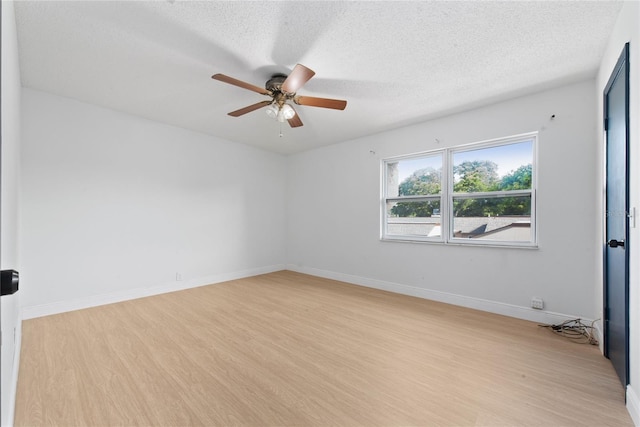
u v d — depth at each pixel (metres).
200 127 4.11
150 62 2.41
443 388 1.81
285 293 3.97
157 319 2.95
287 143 4.92
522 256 3.03
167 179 3.99
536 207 2.99
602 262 2.27
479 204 3.43
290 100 2.89
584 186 2.69
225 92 2.98
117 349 2.29
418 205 3.96
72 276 3.20
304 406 1.65
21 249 2.85
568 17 1.87
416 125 3.87
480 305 3.30
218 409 1.62
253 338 2.52
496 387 1.83
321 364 2.09
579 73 2.56
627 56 1.64
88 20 1.89
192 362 2.10
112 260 3.49
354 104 3.24
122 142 3.56
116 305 3.39
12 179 1.68
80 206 3.25
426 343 2.43
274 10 1.81
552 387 1.82
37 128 2.96
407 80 2.70
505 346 2.38
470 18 1.88
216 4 1.76
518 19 1.89
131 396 1.72
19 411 1.58
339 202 4.82
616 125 1.93
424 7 1.78
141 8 1.79
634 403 1.52
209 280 4.48
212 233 4.52
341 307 3.37
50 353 2.21
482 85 2.79
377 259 4.30
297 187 5.52
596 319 2.56
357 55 2.29
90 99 3.17
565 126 2.78
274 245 5.49
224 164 4.67
